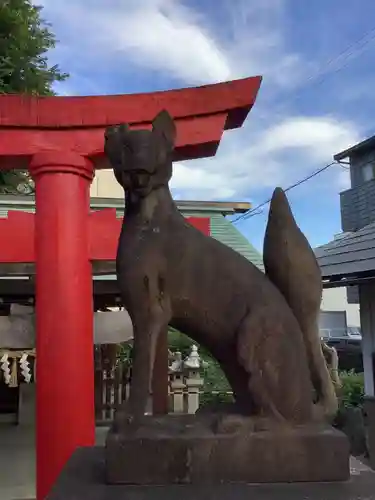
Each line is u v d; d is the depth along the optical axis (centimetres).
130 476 182
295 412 196
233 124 393
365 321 752
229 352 206
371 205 1250
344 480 186
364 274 662
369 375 742
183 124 367
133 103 369
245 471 184
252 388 193
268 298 203
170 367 778
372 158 1267
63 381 339
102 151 368
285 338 198
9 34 688
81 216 365
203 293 204
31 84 716
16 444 704
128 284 204
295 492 173
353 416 804
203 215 721
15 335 452
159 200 213
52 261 353
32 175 369
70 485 182
